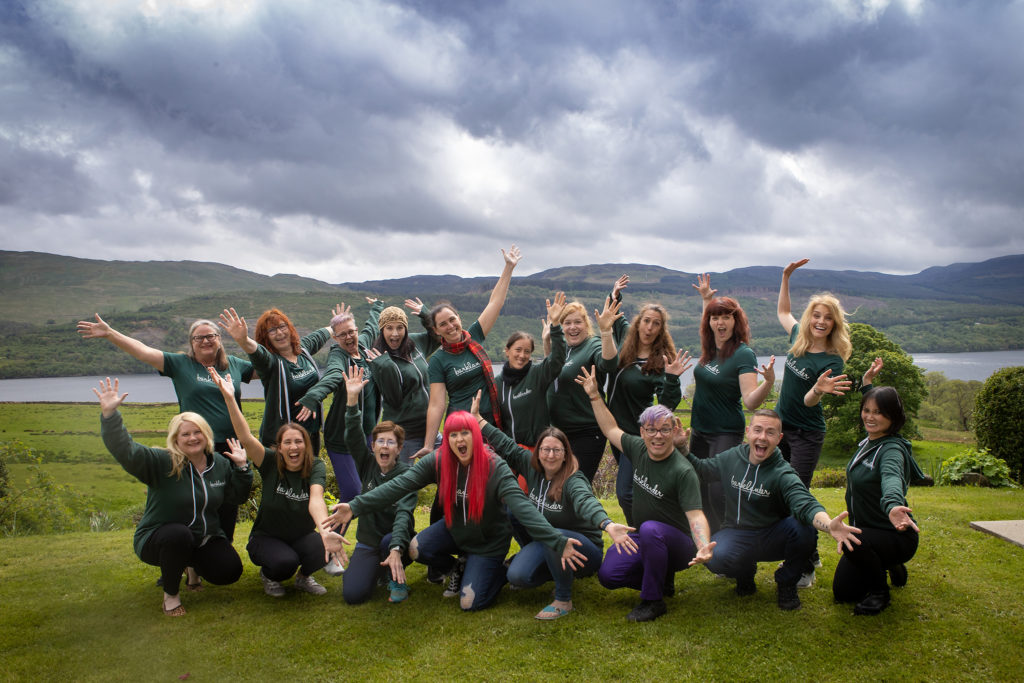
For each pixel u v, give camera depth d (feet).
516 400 20.07
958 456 36.65
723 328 18.33
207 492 17.25
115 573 20.49
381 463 18.15
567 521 17.37
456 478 16.89
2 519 36.81
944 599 16.53
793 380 18.31
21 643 15.38
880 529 15.81
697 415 19.47
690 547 16.53
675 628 15.48
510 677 13.60
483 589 16.99
